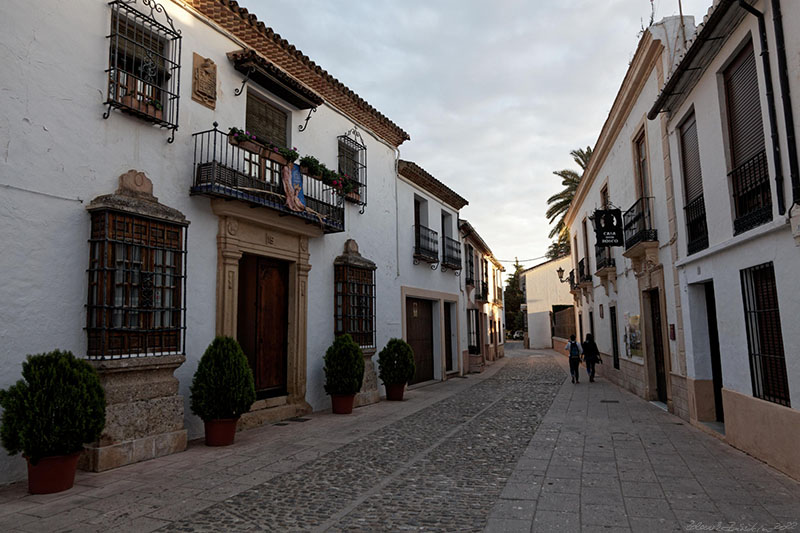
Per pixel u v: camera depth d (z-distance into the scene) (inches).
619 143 518.3
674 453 261.9
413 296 598.2
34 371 195.5
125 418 236.8
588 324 809.5
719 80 276.5
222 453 262.1
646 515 172.9
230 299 315.9
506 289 2588.6
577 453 265.0
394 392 475.2
